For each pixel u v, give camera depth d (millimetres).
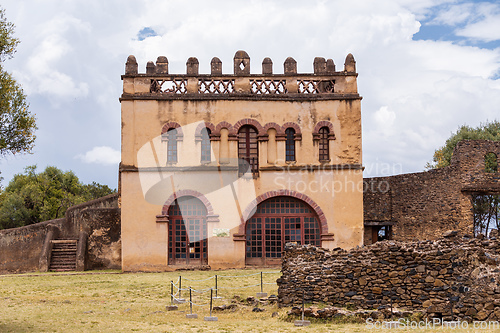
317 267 19547
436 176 35656
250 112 33188
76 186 71500
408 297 18266
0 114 20000
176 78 33312
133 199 32469
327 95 33281
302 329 16391
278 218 33031
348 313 17547
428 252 18109
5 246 36812
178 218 32812
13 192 66875
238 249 32438
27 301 22734
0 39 20344
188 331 16734
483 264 17406
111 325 17906
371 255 18969
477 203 47281
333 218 32688
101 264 35625
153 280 27812
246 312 20141
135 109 32906
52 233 36688
